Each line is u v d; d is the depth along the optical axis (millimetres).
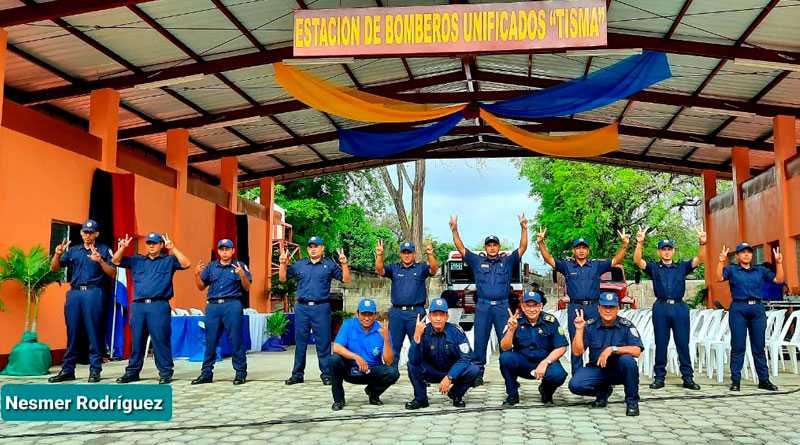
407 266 7418
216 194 15758
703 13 9828
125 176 10797
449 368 5777
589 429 4859
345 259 7414
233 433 4785
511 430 4828
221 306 7582
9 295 8547
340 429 4898
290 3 9648
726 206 17219
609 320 5672
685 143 16016
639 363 8539
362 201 28203
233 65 10797
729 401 6117
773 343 7906
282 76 10734
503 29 8055
